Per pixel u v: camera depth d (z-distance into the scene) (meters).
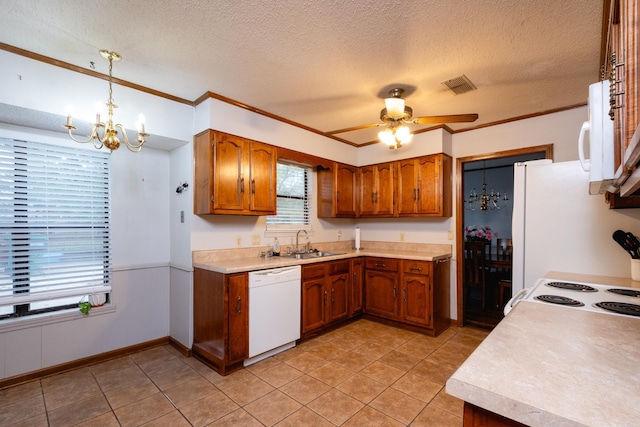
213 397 2.09
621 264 2.04
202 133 2.73
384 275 3.59
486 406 0.69
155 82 2.45
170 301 3.07
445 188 3.53
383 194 3.96
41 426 1.79
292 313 2.89
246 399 2.07
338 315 3.41
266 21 1.69
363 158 4.23
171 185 3.09
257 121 3.02
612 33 1.41
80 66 2.19
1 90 1.91
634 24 0.85
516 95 2.64
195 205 2.81
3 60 1.92
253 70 2.25
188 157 2.82
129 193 2.86
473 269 4.28
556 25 1.70
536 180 2.29
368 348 2.91
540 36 1.80
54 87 2.11
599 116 1.16
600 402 0.64
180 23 1.71
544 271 2.26
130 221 2.86
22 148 2.32
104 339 2.67
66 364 2.46
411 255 3.43
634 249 1.96
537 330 1.10
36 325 2.33
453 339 3.15
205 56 2.06
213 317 2.51
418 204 3.61
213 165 2.64
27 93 2.00
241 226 3.17
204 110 2.70
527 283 2.31
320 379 2.34
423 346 2.97
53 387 2.21
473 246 4.24
